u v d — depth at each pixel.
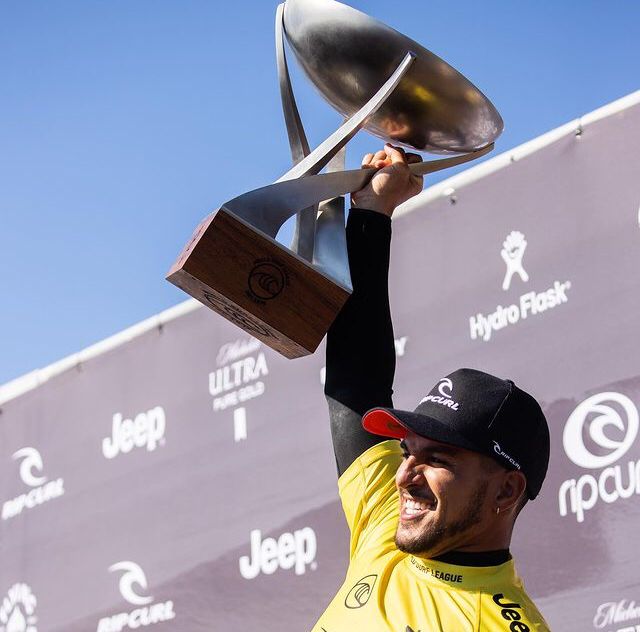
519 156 3.76
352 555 2.06
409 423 1.83
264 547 4.16
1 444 5.53
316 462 4.09
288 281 1.92
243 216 1.90
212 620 4.27
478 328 3.70
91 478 5.00
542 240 3.61
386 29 2.05
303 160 2.09
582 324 3.43
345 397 2.13
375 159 2.21
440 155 2.26
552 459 3.38
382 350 2.15
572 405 3.38
